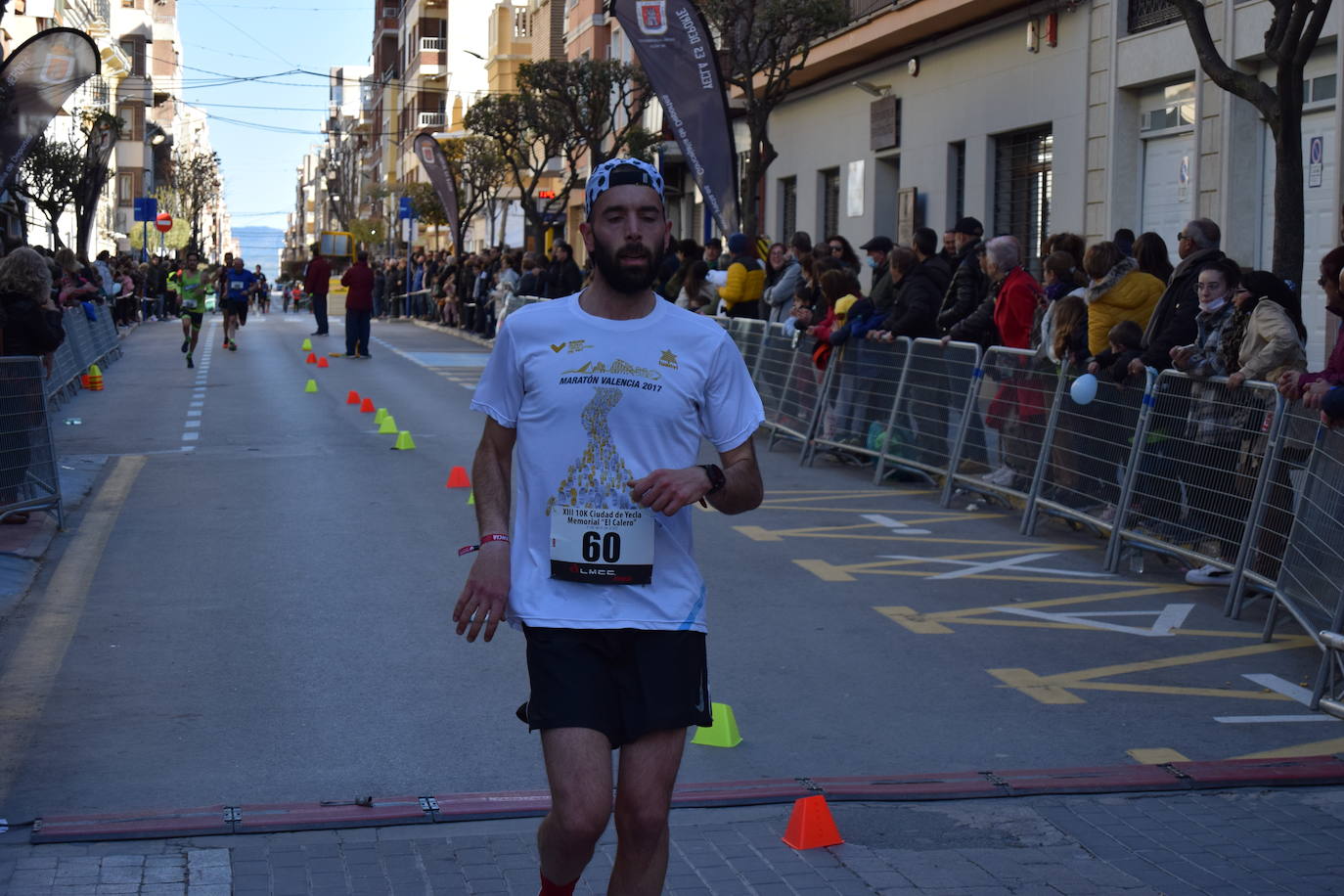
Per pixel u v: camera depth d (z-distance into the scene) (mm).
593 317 3566
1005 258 11141
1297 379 6855
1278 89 9906
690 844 4703
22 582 8312
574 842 3307
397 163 91625
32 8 36531
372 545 9438
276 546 9398
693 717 3477
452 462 13281
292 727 5852
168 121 94312
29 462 9602
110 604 7871
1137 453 8820
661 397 3504
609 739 3420
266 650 6973
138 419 16781
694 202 35656
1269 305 7793
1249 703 6293
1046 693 6418
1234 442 7934
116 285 35281
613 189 3498
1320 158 14328
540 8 54844
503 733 5785
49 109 12250
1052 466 9883
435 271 42875
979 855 4633
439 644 7074
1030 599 8219
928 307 12055
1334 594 6457
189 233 85375
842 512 10977
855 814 4977
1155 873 4512
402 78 88062
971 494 11656
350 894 4293
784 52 22703
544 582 3488
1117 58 17469
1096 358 9289
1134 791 5207
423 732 5797
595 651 3461
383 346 31891
